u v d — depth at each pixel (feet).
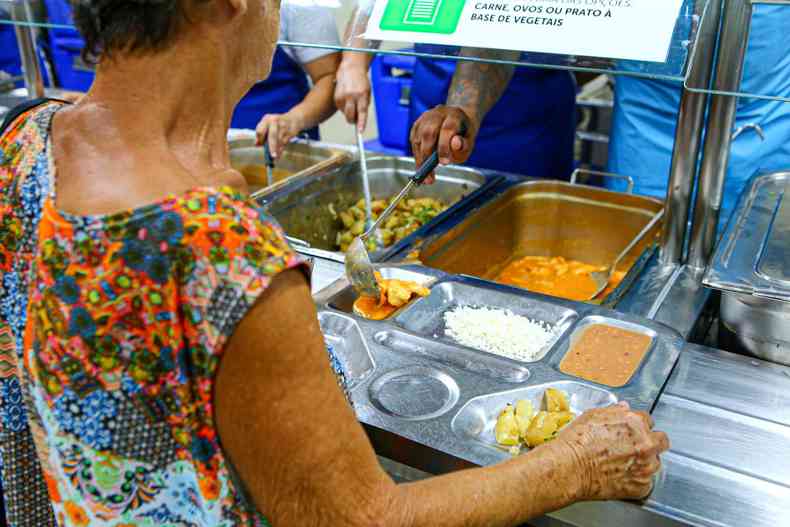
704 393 3.42
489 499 2.19
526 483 2.30
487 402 3.33
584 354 3.71
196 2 1.82
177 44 1.85
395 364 3.61
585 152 11.22
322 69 7.23
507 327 4.11
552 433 2.99
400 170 6.67
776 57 3.27
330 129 13.53
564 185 5.85
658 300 4.30
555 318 4.19
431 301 4.40
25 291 1.98
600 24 3.19
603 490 2.50
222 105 2.01
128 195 1.77
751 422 3.21
